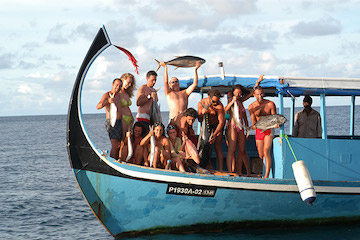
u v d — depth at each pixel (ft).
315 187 30.32
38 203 52.49
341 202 31.68
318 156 30.63
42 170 86.43
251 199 29.91
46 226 41.45
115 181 28.22
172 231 30.48
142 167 27.99
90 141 28.22
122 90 28.89
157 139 29.04
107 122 28.63
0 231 39.78
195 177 28.63
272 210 30.78
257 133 30.96
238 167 32.14
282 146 30.04
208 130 30.35
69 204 51.83
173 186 28.48
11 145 162.81
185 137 29.48
